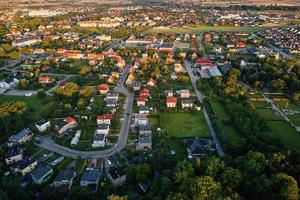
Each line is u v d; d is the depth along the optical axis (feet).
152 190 649.61
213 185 585.22
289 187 575.79
